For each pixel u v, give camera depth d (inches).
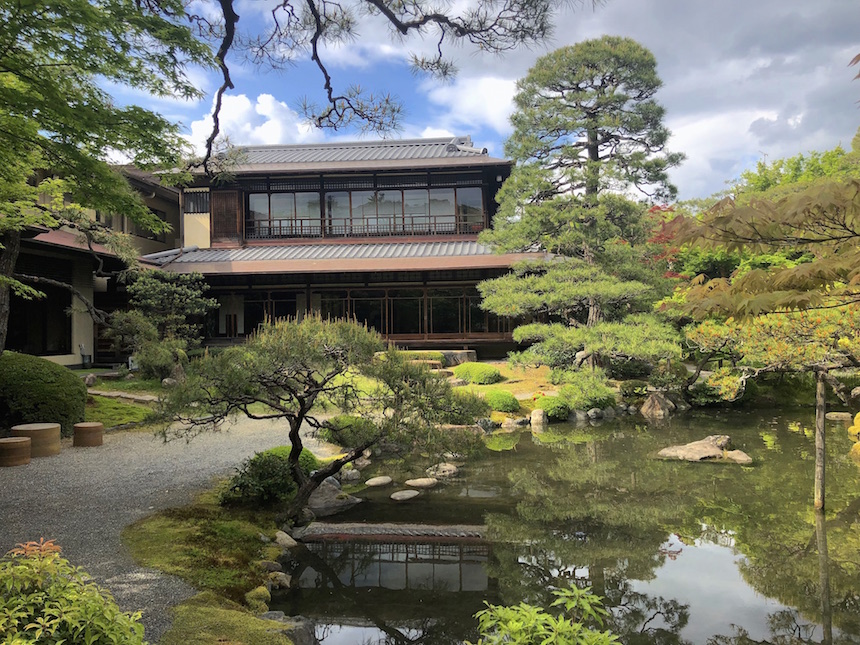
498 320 995.9
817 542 305.6
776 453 496.7
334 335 296.8
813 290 135.6
